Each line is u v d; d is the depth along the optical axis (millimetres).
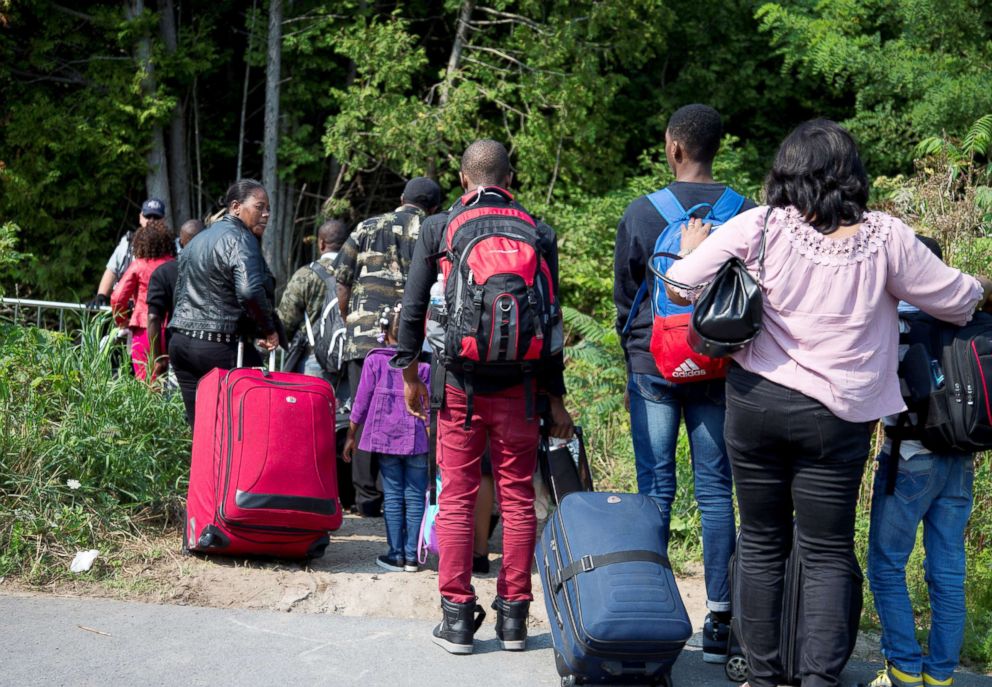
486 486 5141
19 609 4250
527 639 4301
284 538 4883
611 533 3691
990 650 4371
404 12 16172
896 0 13828
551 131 14695
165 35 14875
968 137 9633
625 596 3500
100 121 14219
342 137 14430
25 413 5484
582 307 12891
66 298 14648
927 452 3688
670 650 3514
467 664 3967
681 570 5352
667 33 15445
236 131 16859
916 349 3609
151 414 5941
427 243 4066
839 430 3123
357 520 6418
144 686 3590
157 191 14859
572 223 13219
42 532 4871
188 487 5406
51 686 3535
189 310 5480
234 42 16594
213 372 5051
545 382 4047
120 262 8961
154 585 4633
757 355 3199
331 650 4039
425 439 5180
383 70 13938
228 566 4941
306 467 4855
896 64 13258
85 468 5305
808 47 13859
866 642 4453
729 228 3240
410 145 13875
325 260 7172
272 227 15188
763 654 3418
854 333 3115
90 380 5922
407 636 4258
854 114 15930
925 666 3871
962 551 3834
